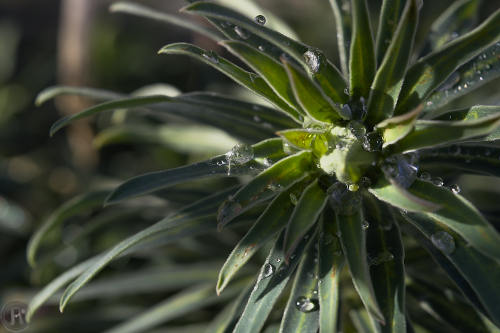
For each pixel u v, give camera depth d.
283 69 0.48
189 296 0.59
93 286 0.61
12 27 1.19
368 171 0.48
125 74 1.03
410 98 0.49
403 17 0.46
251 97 0.75
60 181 0.92
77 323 0.64
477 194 0.69
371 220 0.50
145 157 0.97
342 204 0.48
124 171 0.94
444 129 0.47
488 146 0.51
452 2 0.86
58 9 1.26
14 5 1.25
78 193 0.86
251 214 0.52
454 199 0.47
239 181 0.71
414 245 0.58
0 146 1.00
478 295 0.47
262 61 0.48
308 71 0.49
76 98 0.80
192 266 0.62
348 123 0.49
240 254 0.48
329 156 0.48
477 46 0.48
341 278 0.56
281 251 0.49
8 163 0.94
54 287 0.53
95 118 0.83
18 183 0.89
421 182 0.48
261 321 0.48
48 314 0.70
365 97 0.49
